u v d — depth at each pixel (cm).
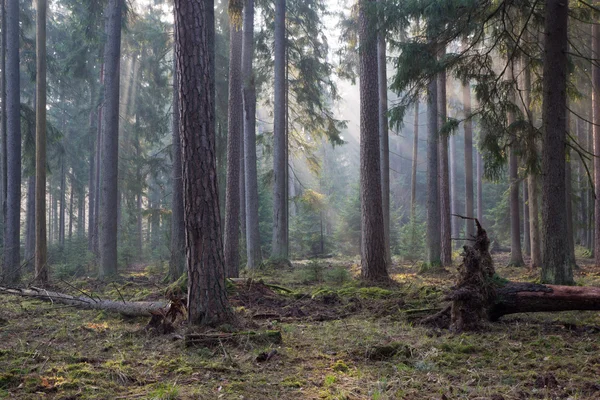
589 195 2328
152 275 1758
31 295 1094
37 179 1398
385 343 613
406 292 1121
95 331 723
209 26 1007
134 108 2914
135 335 689
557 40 1052
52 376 477
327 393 431
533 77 1697
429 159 1752
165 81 2530
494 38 1254
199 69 680
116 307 877
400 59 1132
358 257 2881
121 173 2838
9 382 452
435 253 1720
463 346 596
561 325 731
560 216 1028
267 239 2886
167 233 2320
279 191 2088
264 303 993
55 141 1955
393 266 2055
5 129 1588
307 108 2397
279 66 2112
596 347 596
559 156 1038
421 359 547
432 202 1739
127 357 562
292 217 3366
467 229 2798
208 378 480
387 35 1206
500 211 2970
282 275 1683
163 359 554
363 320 817
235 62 1655
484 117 1228
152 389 447
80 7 2347
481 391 437
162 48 2406
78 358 547
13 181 1561
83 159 3722
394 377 482
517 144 1212
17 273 1512
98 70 3186
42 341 657
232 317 688
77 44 2433
